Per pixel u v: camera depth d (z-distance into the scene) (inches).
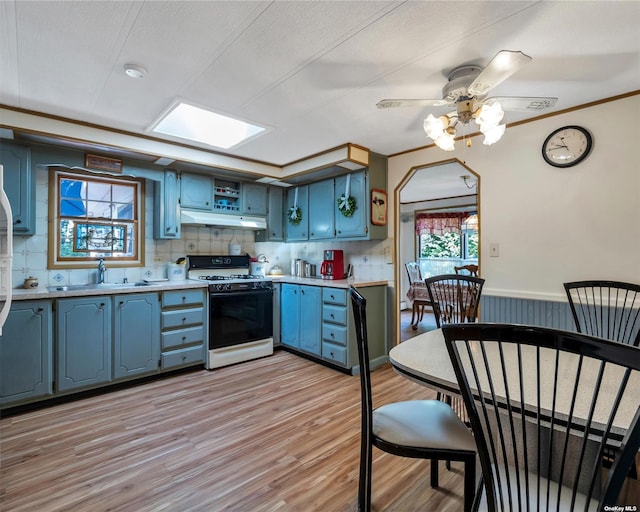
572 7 55.7
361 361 54.5
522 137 104.7
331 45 66.7
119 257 132.1
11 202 100.7
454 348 34.5
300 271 173.6
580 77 78.7
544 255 100.5
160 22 59.9
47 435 83.1
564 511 36.2
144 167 127.6
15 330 92.8
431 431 51.6
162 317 120.2
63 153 109.7
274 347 159.8
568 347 28.7
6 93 86.2
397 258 141.7
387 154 139.9
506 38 64.1
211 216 146.3
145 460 73.5
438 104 77.0
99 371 106.5
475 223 230.2
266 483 66.7
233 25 60.8
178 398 104.8
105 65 73.7
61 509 59.1
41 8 56.0
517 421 53.7
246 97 88.8
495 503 35.4
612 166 89.0
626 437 27.6
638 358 25.2
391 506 61.0
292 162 149.3
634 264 86.0
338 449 78.4
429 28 61.5
